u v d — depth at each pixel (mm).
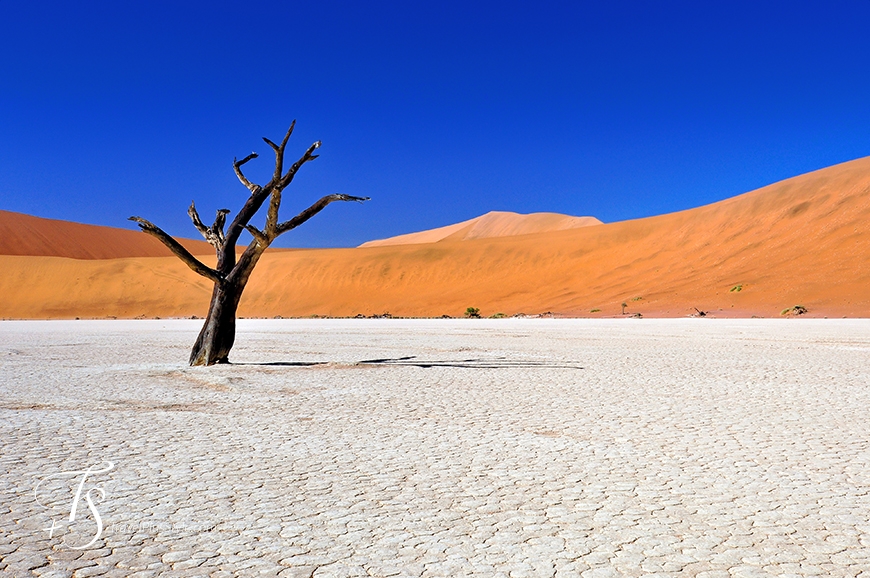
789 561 4707
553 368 17719
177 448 8234
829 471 7020
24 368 18188
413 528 5387
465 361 19891
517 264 104812
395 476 6922
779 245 78812
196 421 10094
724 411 10742
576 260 101125
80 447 8281
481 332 37812
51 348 26672
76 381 15195
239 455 7859
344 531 5324
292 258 118812
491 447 8242
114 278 109125
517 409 11078
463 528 5379
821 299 61375
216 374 16203
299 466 7344
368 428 9500
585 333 35688
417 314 92250
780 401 11750
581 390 13344
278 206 18156
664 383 14383
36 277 109438
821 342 26734
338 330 42344
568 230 117625
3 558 4793
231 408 11336
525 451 8023
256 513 5758
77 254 157750
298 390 13578
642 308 71500
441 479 6797
